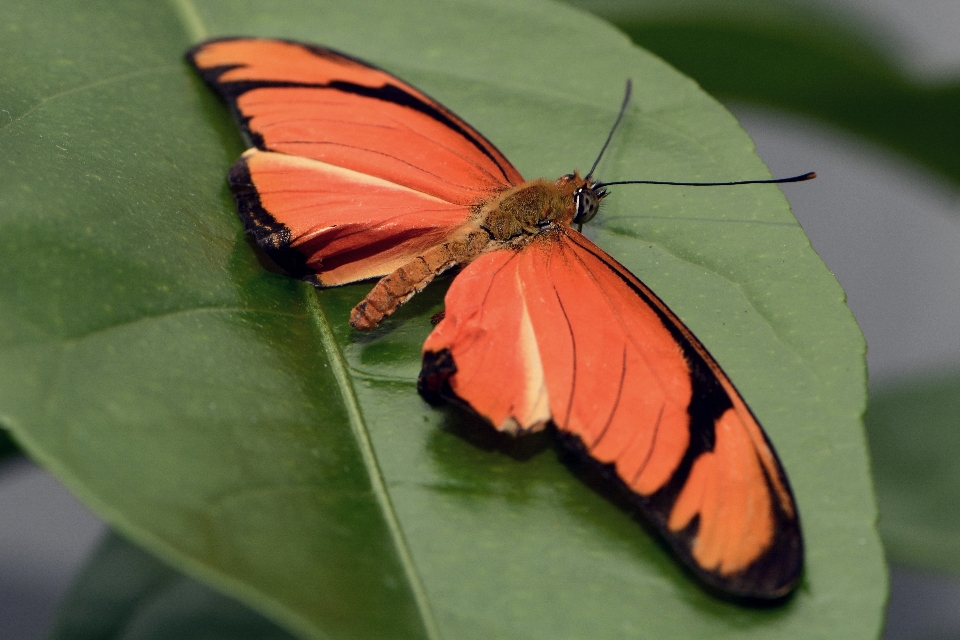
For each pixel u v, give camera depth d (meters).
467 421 0.56
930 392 0.62
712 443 0.55
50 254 0.56
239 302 0.57
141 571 0.60
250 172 0.58
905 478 0.61
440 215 0.58
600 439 0.56
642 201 0.58
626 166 0.59
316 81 0.58
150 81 0.59
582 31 0.60
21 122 0.57
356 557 0.55
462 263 0.58
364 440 0.56
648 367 0.56
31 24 0.59
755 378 0.57
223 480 0.55
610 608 0.55
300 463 0.56
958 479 0.61
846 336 0.57
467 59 0.60
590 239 0.58
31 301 0.56
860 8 0.61
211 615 0.60
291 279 0.57
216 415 0.56
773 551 0.55
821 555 0.55
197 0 0.60
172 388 0.56
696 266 0.58
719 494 0.55
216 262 0.57
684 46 0.62
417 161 0.58
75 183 0.57
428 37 0.60
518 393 0.56
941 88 0.61
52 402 0.55
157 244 0.57
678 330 0.56
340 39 0.60
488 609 0.55
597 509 0.56
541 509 0.56
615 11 0.61
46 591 0.66
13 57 0.58
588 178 0.58
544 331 0.56
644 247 0.58
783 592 0.55
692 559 0.55
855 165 0.72
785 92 0.62
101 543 0.61
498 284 0.57
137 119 0.58
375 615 0.55
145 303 0.56
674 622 0.55
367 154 0.58
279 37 0.60
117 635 0.60
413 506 0.56
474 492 0.56
